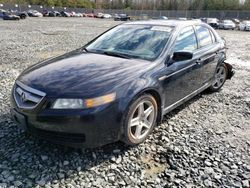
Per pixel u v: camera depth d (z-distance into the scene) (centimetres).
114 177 290
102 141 303
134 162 317
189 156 333
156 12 6181
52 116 285
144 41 409
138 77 330
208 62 492
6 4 6122
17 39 1434
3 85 575
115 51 404
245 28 3453
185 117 446
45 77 323
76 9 7075
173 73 384
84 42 1392
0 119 405
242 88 618
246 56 1065
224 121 439
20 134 361
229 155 338
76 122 284
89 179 284
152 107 358
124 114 310
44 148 331
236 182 290
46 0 7575
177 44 408
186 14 5609
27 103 305
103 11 7194
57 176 286
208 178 295
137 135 343
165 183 285
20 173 287
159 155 333
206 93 571
